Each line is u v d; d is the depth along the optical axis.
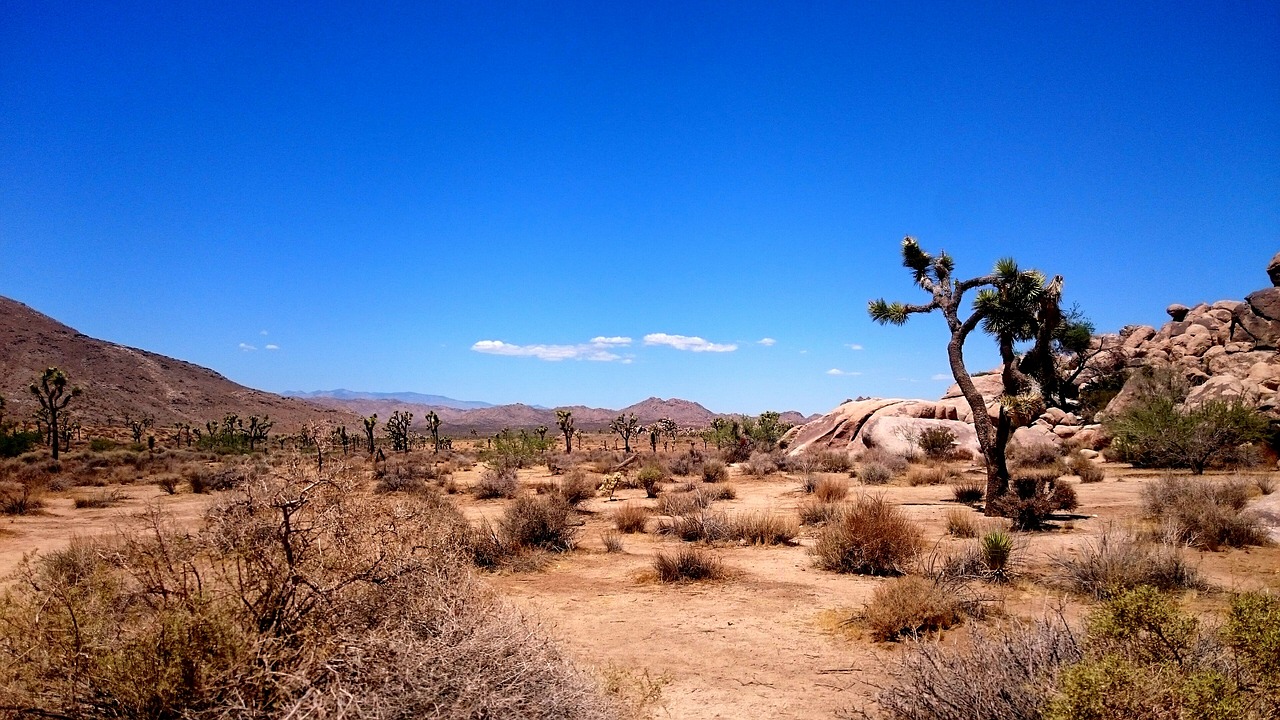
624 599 10.05
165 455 57.88
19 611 3.98
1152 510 15.68
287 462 4.68
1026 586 9.50
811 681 6.63
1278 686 3.54
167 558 4.19
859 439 42.41
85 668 3.76
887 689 5.34
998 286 17.69
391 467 36.03
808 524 16.98
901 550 11.38
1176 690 3.32
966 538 13.91
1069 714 3.40
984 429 17.39
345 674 3.79
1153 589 4.24
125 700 3.57
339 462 4.81
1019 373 17.22
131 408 152.62
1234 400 28.89
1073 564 9.62
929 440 36.44
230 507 4.34
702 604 9.68
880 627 7.82
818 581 10.87
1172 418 28.75
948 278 18.81
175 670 3.60
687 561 11.38
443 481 32.56
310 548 4.46
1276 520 13.39
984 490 20.98
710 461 35.38
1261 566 10.46
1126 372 50.72
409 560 4.54
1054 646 4.88
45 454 52.41
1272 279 47.00
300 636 4.05
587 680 4.65
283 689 3.59
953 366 18.05
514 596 10.21
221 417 168.62
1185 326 53.81
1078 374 50.28
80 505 24.44
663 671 7.02
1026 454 33.03
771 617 8.94
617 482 27.67
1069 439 40.75
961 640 7.25
